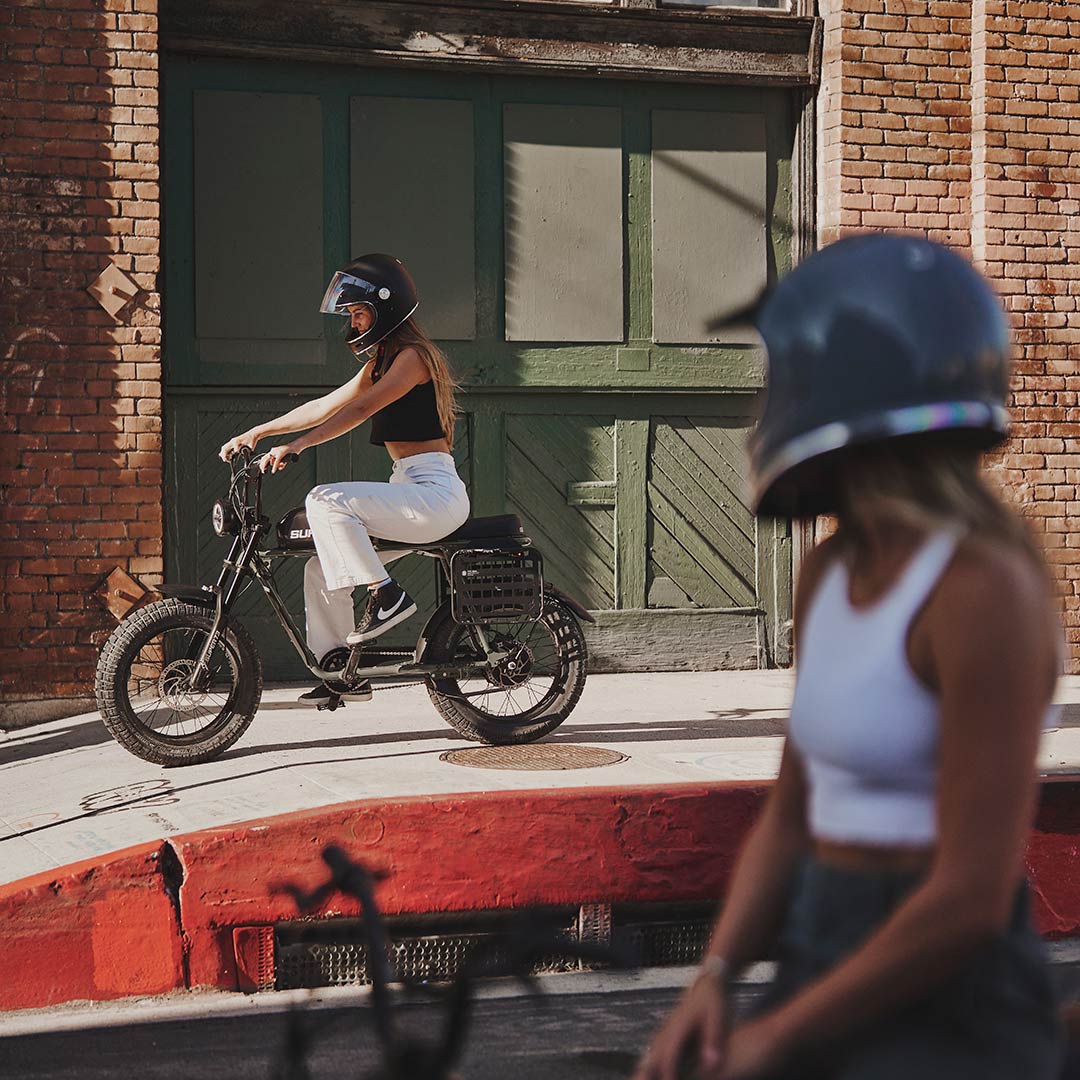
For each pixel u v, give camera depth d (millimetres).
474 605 5707
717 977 1541
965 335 1400
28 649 7297
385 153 8102
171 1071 3699
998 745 1292
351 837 4586
